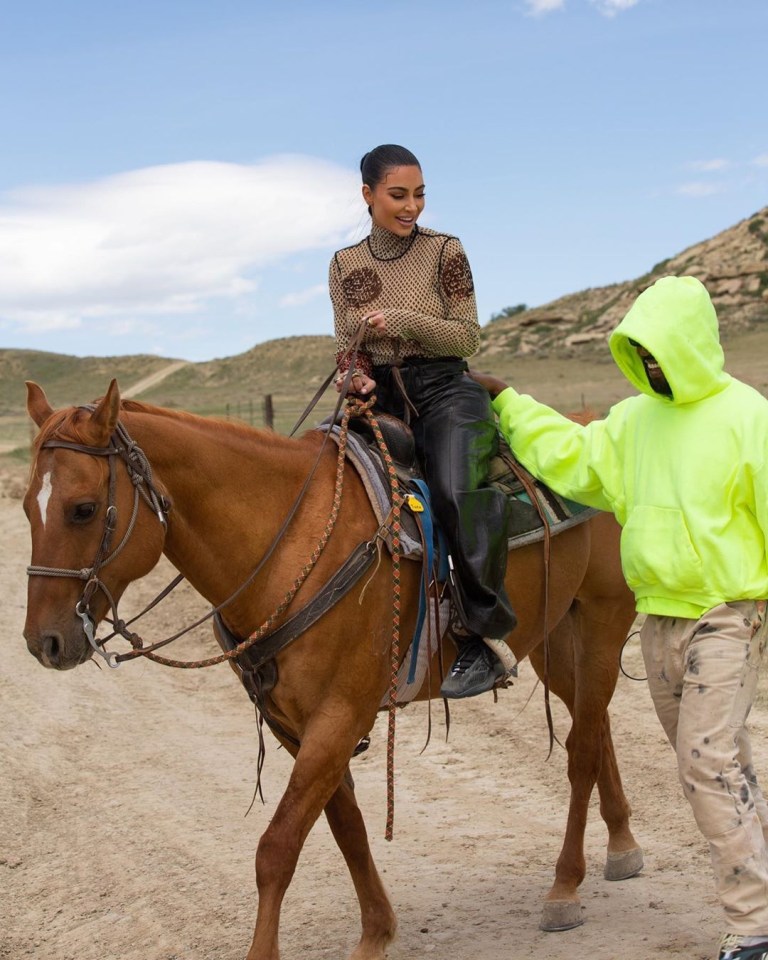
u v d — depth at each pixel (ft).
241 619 13.85
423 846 19.52
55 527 12.44
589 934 15.20
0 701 30.68
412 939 15.57
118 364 428.15
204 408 180.55
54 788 24.26
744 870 12.32
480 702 28.84
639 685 28.30
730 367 161.17
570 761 16.67
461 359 16.06
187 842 20.42
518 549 15.85
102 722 29.35
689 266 254.27
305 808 13.04
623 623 17.30
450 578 14.80
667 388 13.47
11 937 17.20
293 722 13.84
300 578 13.56
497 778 23.26
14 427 194.08
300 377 339.77
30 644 12.34
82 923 17.42
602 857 18.49
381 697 14.10
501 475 15.92
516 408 16.08
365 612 13.75
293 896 17.71
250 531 13.74
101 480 12.66
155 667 35.01
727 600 12.80
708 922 15.12
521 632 16.17
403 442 15.28
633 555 13.39
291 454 14.32
